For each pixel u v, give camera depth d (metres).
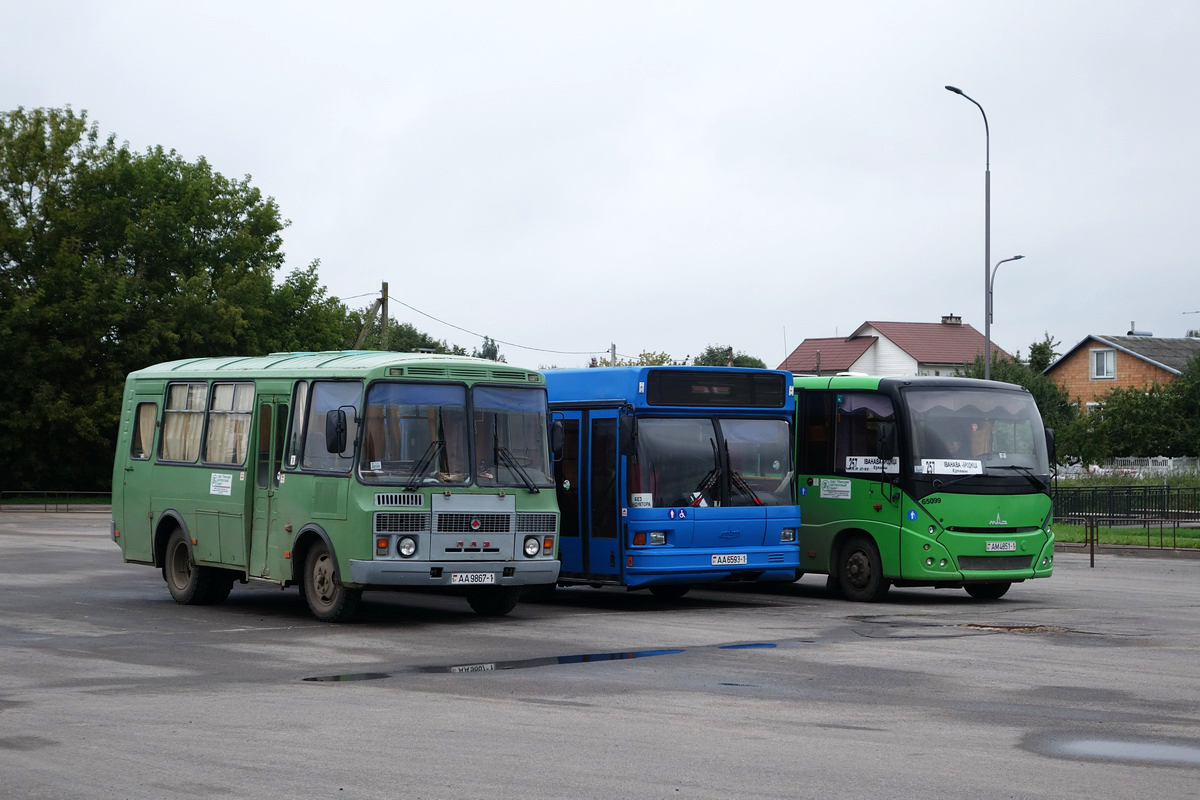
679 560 17.61
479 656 13.08
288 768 7.97
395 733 9.06
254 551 16.98
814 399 20.03
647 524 17.42
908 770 7.93
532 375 16.52
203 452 18.12
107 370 56.00
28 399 55.12
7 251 55.97
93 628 15.34
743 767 8.00
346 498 15.36
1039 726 9.37
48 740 8.83
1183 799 7.25
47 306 55.28
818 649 13.60
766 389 18.61
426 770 7.91
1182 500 39.97
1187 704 10.30
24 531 36.09
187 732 9.10
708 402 18.08
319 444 16.03
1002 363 64.38
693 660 12.77
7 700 10.43
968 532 18.78
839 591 20.86
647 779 7.69
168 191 61.28
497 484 15.93
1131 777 7.76
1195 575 24.58
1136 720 9.61
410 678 11.62
